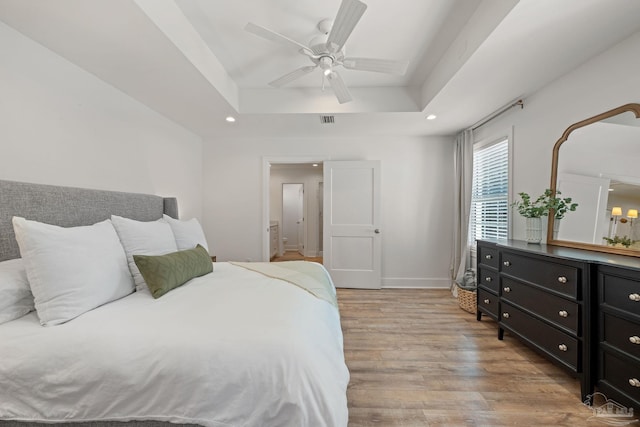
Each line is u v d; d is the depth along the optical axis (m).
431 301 3.63
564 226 2.36
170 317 1.27
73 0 1.51
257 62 2.74
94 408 1.03
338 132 4.13
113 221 1.88
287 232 8.30
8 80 1.74
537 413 1.59
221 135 4.31
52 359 1.05
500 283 2.51
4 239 1.49
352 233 4.31
